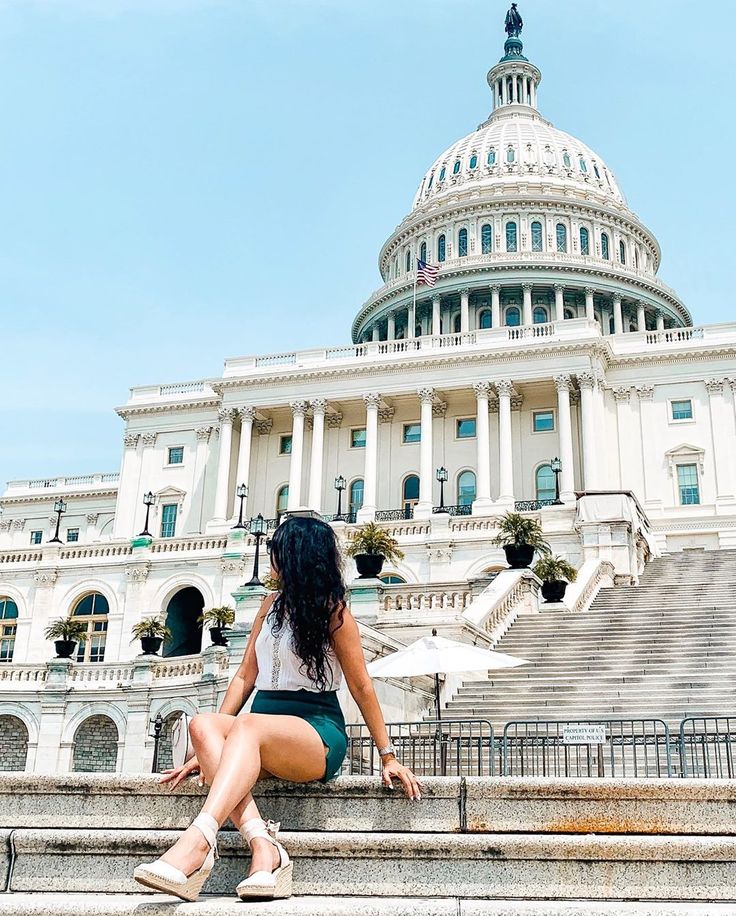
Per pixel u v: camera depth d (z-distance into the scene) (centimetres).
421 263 7806
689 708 1738
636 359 6625
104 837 540
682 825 535
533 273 8981
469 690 2031
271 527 6016
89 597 4822
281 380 6925
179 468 7300
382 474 6869
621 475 6456
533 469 6612
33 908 477
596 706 1808
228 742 508
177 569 4684
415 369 6700
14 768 3438
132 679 3281
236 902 475
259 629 572
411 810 553
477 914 460
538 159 10269
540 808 546
